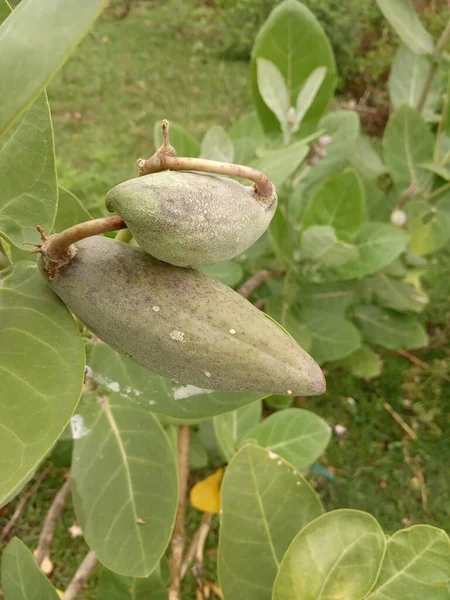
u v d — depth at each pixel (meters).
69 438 0.31
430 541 0.21
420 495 0.55
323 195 0.40
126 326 0.16
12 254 0.24
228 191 0.14
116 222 0.15
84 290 0.16
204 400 0.23
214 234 0.14
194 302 0.15
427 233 0.46
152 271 0.16
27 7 0.13
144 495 0.26
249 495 0.23
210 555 0.50
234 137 0.46
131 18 1.11
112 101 0.92
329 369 0.61
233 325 0.15
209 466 0.53
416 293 0.53
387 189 0.55
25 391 0.16
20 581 0.25
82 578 0.30
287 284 0.45
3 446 0.15
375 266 0.42
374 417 0.59
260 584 0.22
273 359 0.15
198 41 1.06
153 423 0.28
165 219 0.13
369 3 0.95
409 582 0.21
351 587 0.20
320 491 0.55
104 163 0.78
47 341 0.17
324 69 0.38
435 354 0.63
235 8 1.03
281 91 0.39
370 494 0.55
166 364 0.16
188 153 0.38
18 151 0.19
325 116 0.47
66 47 0.12
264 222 0.15
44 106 0.19
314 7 0.87
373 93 0.89
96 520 0.26
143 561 0.25
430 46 0.42
